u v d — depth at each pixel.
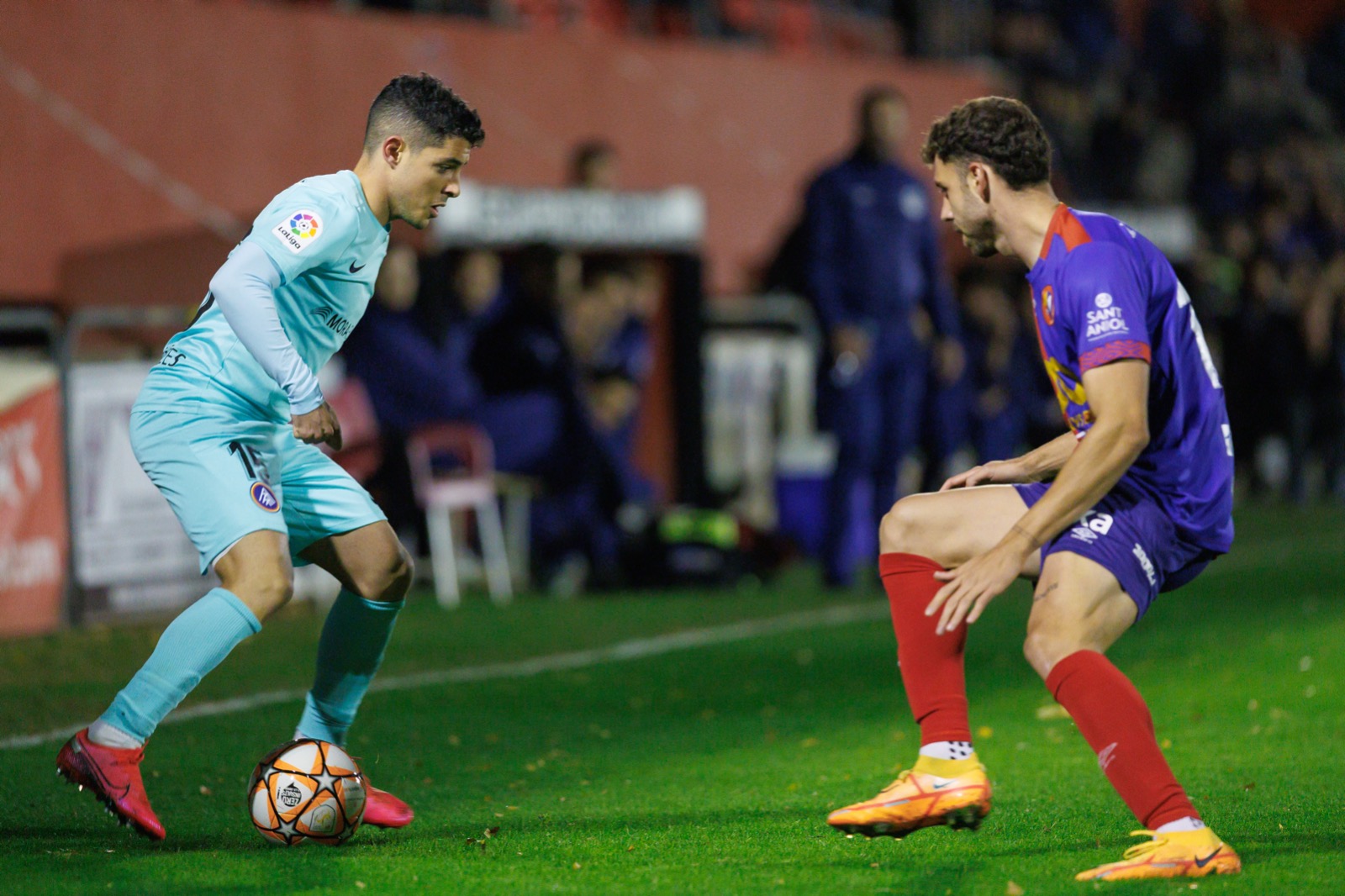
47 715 21.23
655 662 26.64
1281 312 54.88
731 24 55.56
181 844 14.44
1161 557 13.09
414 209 14.91
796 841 14.38
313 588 32.78
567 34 44.75
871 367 35.47
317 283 14.77
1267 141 74.31
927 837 14.41
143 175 35.09
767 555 38.22
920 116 56.34
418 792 17.16
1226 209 67.81
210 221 36.09
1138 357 12.40
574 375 37.06
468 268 37.25
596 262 41.72
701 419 42.47
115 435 30.00
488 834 14.62
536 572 36.72
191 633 14.09
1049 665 12.69
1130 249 12.91
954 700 13.30
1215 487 13.30
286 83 37.88
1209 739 19.42
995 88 60.62
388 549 15.29
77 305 33.78
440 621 31.19
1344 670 24.06
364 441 33.19
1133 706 12.46
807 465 45.00
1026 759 18.56
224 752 19.06
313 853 13.90
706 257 47.72
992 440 42.12
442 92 14.78
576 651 27.72
